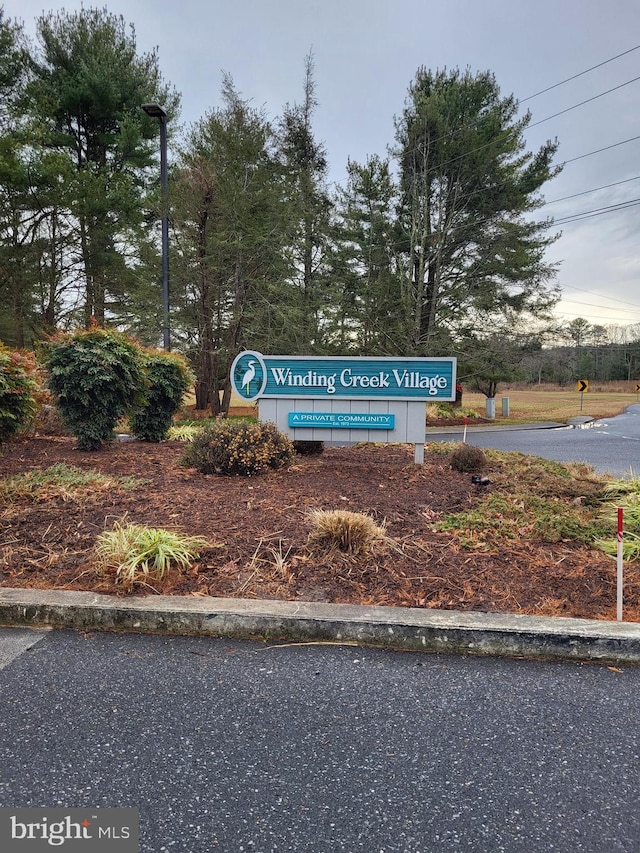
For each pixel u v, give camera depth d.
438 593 3.36
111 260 19.11
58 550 3.83
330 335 20.44
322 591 3.35
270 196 17.00
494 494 5.56
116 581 3.38
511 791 1.91
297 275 19.83
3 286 18.20
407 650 2.92
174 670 2.67
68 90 18.69
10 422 6.02
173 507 4.73
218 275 17.53
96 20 19.89
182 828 1.74
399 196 21.45
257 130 16.92
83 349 7.34
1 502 4.73
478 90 20.02
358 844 1.68
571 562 3.85
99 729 2.21
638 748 2.14
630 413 28.83
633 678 2.67
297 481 5.90
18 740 2.14
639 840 1.71
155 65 20.94
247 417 17.72
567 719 2.33
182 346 17.67
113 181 18.98
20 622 3.14
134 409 8.19
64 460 6.79
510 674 2.69
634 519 4.70
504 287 20.98
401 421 7.04
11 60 17.45
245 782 1.93
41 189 16.83
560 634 2.85
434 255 20.95
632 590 3.43
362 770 2.00
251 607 3.09
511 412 29.06
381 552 3.83
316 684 2.57
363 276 21.62
